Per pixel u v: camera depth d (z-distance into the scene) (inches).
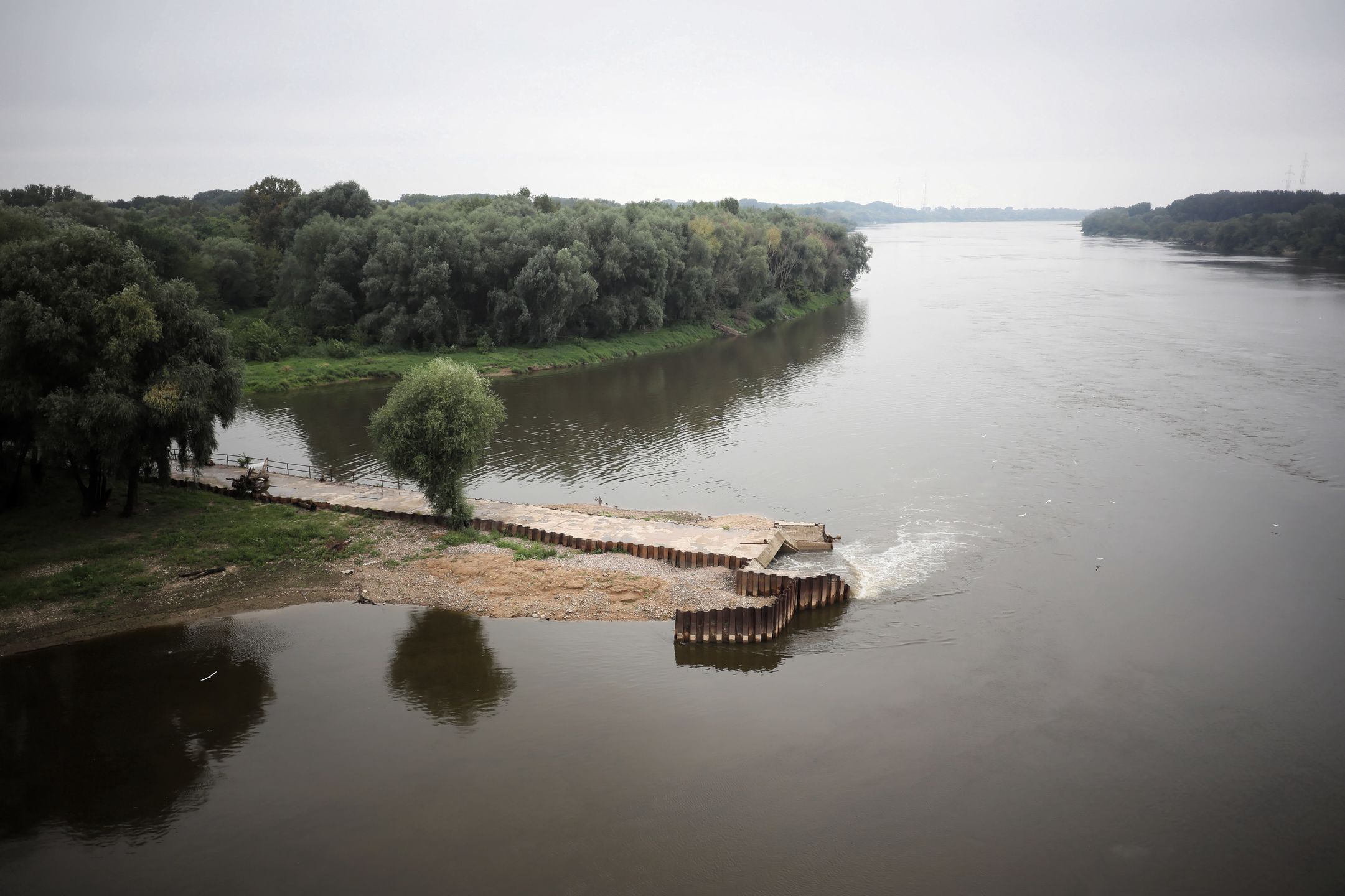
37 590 1982.0
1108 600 2028.8
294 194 6697.8
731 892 1183.6
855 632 1903.3
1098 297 7529.5
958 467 2999.5
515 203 6387.8
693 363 5132.9
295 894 1184.8
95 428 2087.8
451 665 1770.4
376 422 2342.5
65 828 1318.9
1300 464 2935.5
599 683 1708.9
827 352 5364.2
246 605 2003.0
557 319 5172.2
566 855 1253.7
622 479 2945.4
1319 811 1343.5
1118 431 3353.8
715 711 1609.3
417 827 1311.5
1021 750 1489.9
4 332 2059.5
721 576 2105.1
